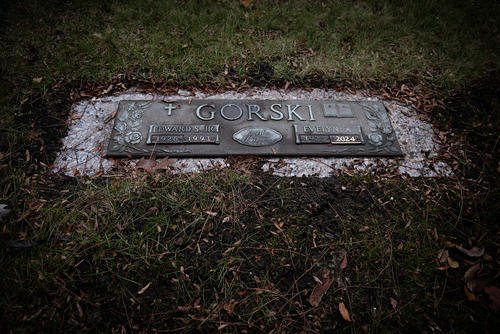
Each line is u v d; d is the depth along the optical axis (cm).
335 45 354
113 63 320
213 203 242
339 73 332
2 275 204
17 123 275
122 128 272
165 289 207
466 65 346
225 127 277
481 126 302
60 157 260
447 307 209
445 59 353
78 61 320
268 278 214
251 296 206
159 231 228
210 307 201
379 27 378
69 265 211
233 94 309
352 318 202
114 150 259
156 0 385
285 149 268
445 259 226
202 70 321
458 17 395
